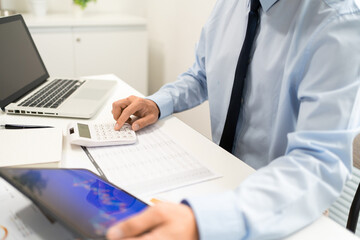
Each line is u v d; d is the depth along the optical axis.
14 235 0.45
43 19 2.02
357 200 0.82
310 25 0.72
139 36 2.29
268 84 0.83
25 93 1.02
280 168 0.54
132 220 0.38
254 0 0.86
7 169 0.49
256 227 0.45
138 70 2.38
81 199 0.48
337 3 0.68
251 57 0.88
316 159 0.55
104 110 1.00
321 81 0.63
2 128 0.82
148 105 0.90
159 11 2.44
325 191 0.53
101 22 2.13
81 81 1.21
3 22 1.00
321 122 0.59
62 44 2.08
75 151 0.73
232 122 0.91
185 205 0.45
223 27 1.01
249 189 0.49
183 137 0.84
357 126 0.60
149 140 0.81
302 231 0.51
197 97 1.11
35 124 0.86
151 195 0.59
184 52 2.17
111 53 2.25
